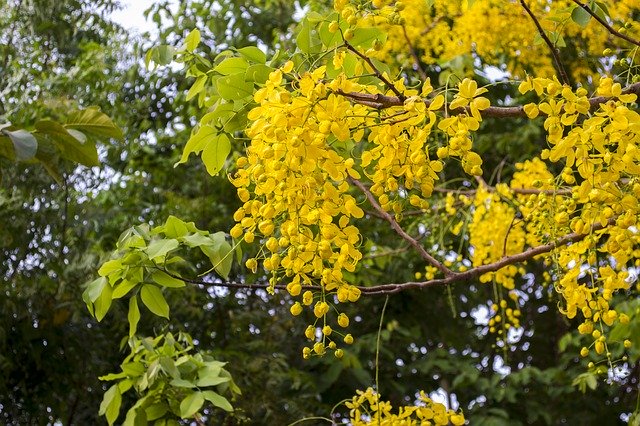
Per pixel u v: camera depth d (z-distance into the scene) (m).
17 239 4.98
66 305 5.02
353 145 2.16
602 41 3.63
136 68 5.71
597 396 6.29
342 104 1.73
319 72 1.73
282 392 5.64
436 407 2.48
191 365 3.09
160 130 5.98
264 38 5.89
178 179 5.86
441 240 3.63
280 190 1.75
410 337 6.14
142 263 2.42
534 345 6.81
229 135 2.33
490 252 3.51
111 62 5.84
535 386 6.41
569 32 3.64
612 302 4.46
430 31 4.00
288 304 5.74
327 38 2.01
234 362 5.21
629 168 1.73
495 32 3.80
